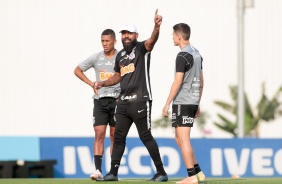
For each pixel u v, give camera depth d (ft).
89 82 126.82
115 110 115.24
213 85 434.71
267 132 415.23
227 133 419.95
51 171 179.63
